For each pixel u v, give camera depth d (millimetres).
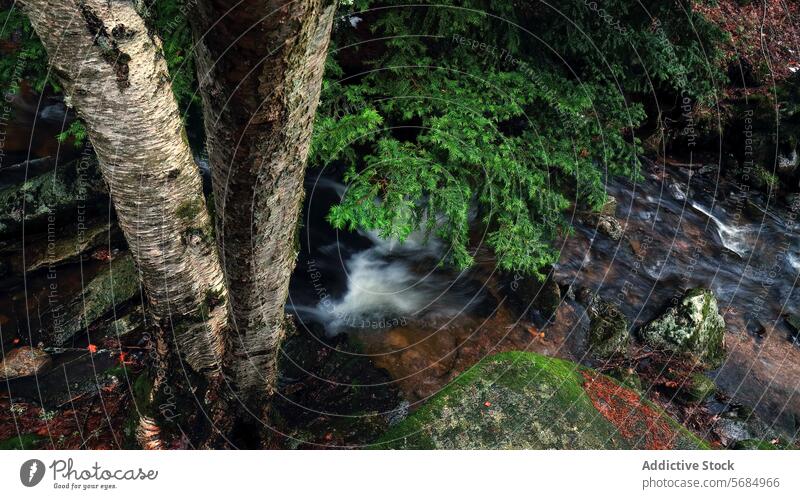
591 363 4691
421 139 3594
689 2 4527
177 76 3424
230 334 2580
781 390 4746
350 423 3643
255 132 1560
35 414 3391
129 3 1598
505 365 3295
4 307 3998
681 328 4953
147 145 1845
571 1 4070
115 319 4090
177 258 2199
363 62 3881
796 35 7883
